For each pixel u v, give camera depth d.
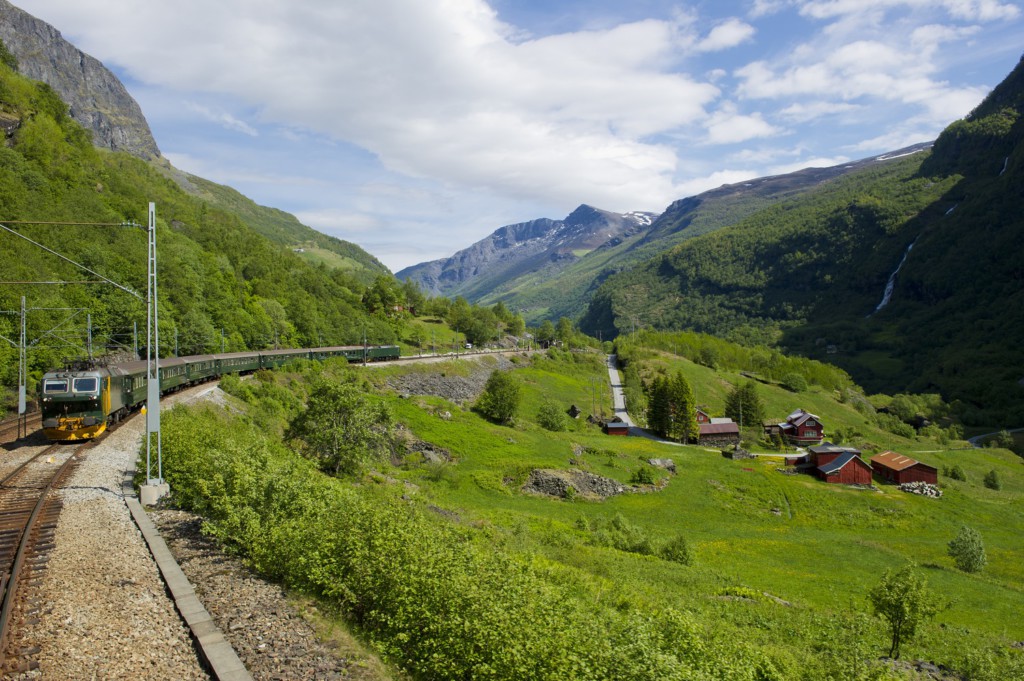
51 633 13.54
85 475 29.77
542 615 15.63
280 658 13.65
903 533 74.44
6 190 103.44
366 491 48.84
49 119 154.25
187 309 109.44
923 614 28.19
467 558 18.86
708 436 121.19
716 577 44.12
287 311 154.75
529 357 196.12
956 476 113.00
